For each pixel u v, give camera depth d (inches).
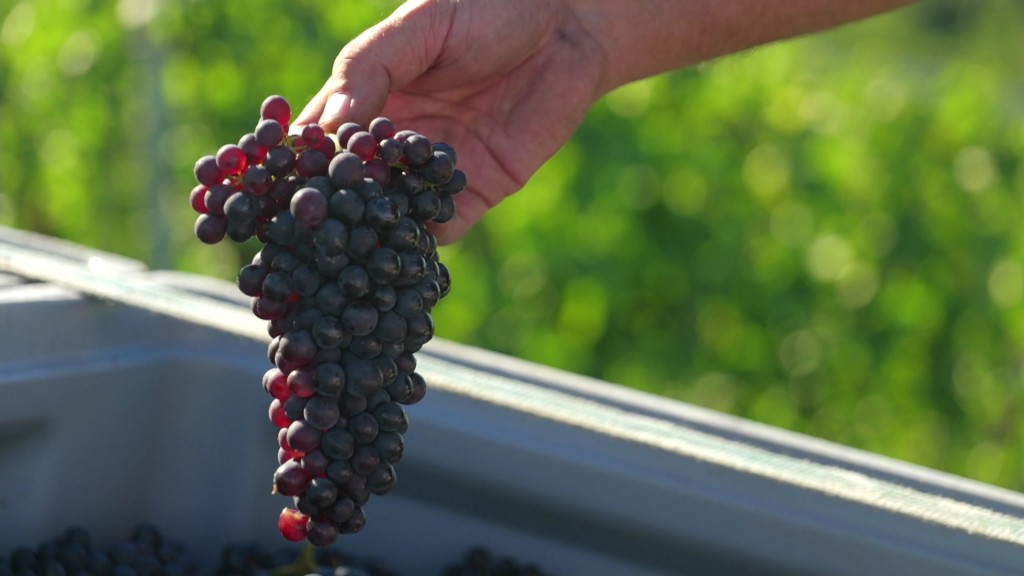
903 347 137.0
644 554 59.0
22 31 171.2
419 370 60.0
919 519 55.2
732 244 135.4
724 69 140.5
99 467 61.4
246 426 63.2
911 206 137.3
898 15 587.2
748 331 136.4
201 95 159.2
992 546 54.3
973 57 510.9
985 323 137.6
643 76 62.9
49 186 169.5
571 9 60.7
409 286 49.6
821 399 137.1
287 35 156.6
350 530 49.9
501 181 60.1
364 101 54.2
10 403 58.4
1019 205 139.0
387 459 49.7
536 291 135.0
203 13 158.1
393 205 48.4
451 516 61.7
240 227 49.2
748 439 60.9
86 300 60.7
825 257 136.2
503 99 60.0
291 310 49.8
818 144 137.5
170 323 63.2
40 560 58.7
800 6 63.2
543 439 59.9
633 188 134.5
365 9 153.4
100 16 167.3
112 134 167.3
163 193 155.0
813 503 56.6
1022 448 139.2
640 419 57.9
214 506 63.4
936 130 138.7
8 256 62.8
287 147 49.7
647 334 136.6
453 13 56.6
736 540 57.4
